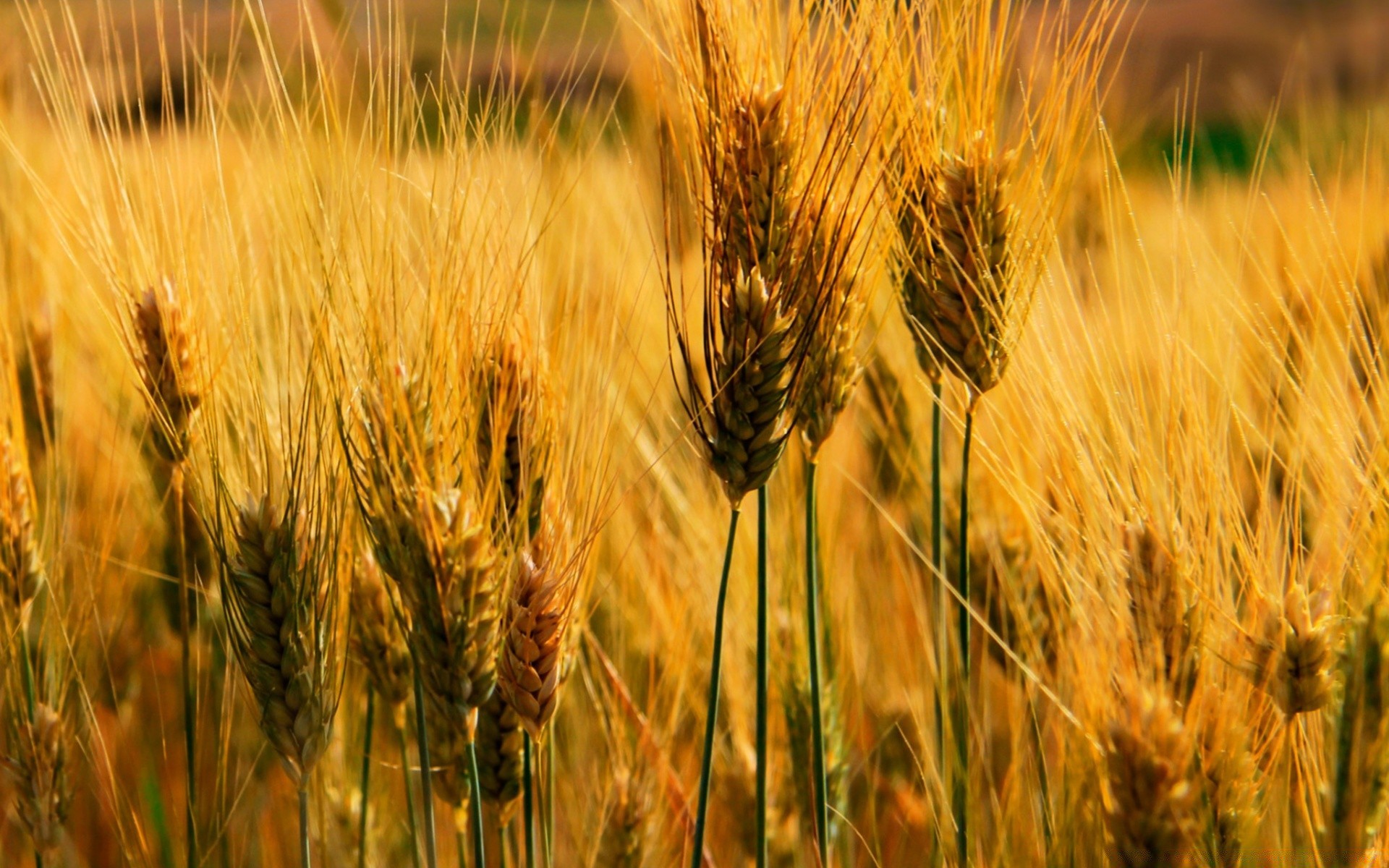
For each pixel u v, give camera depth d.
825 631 0.94
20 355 0.94
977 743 0.92
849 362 0.86
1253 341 0.91
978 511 0.95
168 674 1.01
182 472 0.86
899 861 0.97
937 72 0.86
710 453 0.83
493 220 0.83
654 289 0.98
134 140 0.84
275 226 0.85
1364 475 0.82
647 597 0.97
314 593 0.82
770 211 0.82
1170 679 0.81
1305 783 0.83
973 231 0.85
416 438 0.81
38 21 0.84
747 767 0.95
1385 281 0.90
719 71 0.82
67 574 0.93
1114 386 0.84
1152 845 0.80
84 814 0.99
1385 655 0.81
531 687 0.83
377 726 0.96
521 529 0.83
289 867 0.97
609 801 0.92
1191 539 0.83
